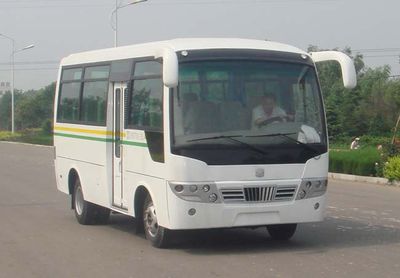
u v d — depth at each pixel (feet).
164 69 30.73
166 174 31.53
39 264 31.17
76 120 43.06
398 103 137.69
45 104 258.78
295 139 32.32
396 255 31.96
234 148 31.37
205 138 31.17
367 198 57.88
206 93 31.68
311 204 32.65
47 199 56.54
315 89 33.65
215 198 31.12
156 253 33.01
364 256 31.76
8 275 29.09
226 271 28.84
